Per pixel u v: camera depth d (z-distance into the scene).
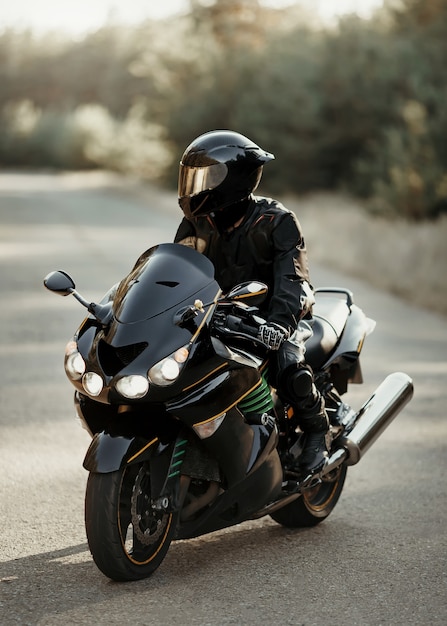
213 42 72.44
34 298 19.73
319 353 7.91
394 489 9.03
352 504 8.63
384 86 47.56
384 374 13.90
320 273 24.77
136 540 6.63
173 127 67.62
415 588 6.61
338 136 49.31
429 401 12.44
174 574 6.84
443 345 16.33
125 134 105.38
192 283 6.70
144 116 76.81
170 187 69.44
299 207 43.53
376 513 8.37
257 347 7.13
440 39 47.25
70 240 31.80
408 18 50.94
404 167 37.25
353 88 48.28
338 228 32.84
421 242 26.34
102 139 114.06
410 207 35.19
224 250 7.36
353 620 6.04
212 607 6.22
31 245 29.94
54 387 12.58
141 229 36.59
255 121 51.53
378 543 7.59
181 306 6.55
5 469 9.24
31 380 12.93
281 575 6.85
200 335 6.48
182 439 6.61
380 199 36.69
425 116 37.97
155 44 73.00
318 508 8.08
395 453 10.24
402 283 22.48
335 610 6.20
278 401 7.42
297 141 50.12
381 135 47.03
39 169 125.31
